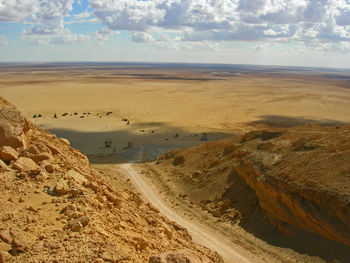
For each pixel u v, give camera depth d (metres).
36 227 10.52
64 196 13.35
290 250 22.16
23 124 17.30
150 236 14.06
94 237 10.34
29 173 14.43
